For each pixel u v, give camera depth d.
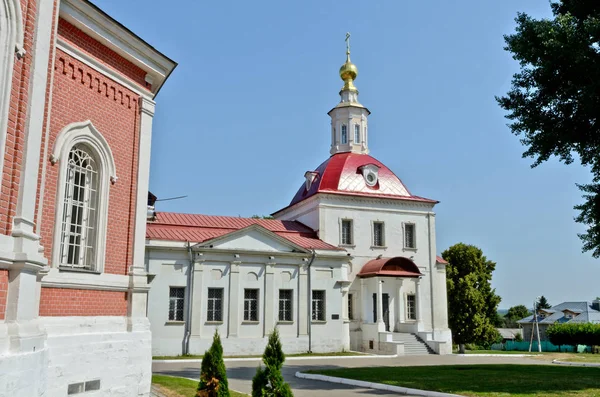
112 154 12.30
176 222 31.11
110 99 12.45
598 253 19.52
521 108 18.59
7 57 8.14
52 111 10.74
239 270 29.30
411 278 35.25
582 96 16.27
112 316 11.88
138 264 12.70
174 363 24.14
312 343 30.50
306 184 38.53
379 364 25.70
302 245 32.09
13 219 8.11
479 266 47.88
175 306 27.80
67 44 11.24
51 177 10.62
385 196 36.53
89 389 10.57
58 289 10.52
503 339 61.28
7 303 7.81
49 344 9.79
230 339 28.30
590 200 19.05
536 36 17.39
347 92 41.16
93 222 11.84
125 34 12.51
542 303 103.75
